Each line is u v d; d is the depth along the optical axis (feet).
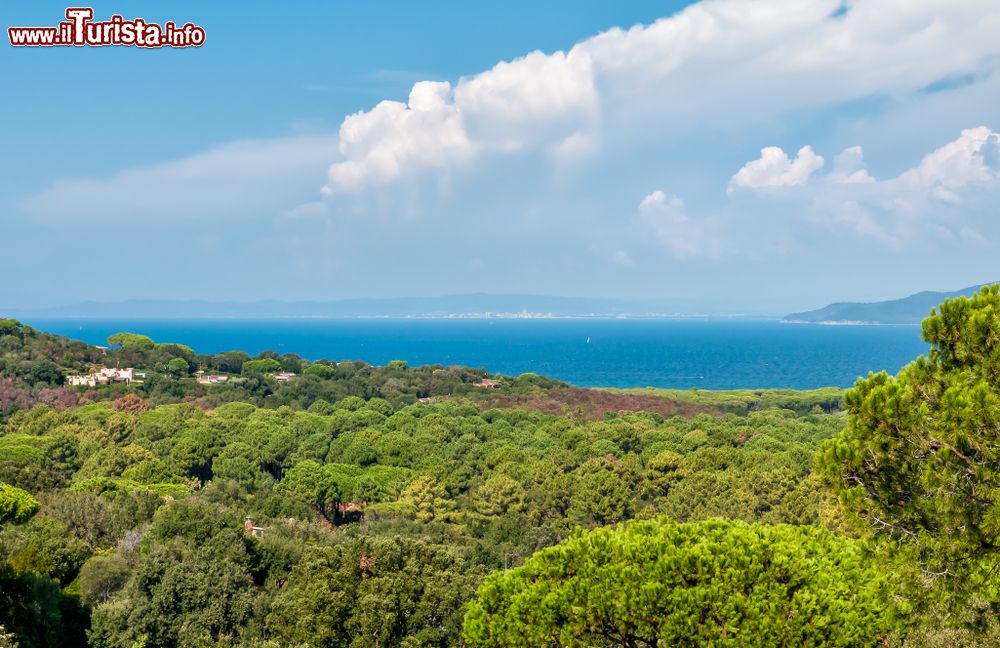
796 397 467.93
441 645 91.71
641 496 223.71
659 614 45.55
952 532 42.96
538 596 49.14
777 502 189.26
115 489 191.01
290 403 381.19
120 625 105.29
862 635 42.91
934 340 47.91
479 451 269.23
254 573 139.33
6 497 133.39
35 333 422.00
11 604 101.76
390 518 204.95
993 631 45.37
